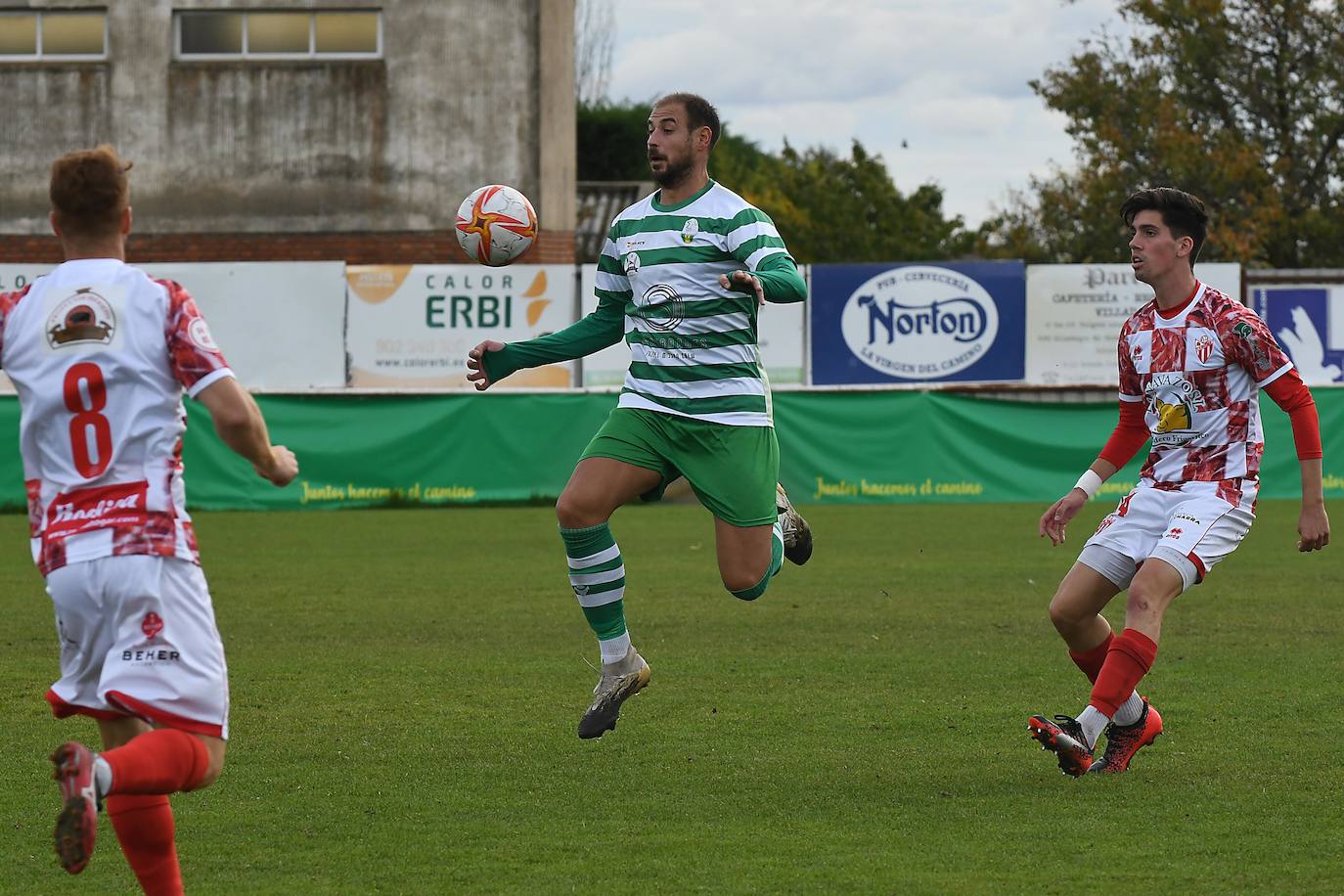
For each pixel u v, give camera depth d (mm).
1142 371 19594
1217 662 27031
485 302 62250
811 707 23219
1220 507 19031
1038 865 15117
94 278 12883
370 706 23344
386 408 61000
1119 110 125500
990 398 62312
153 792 12367
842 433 62125
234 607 34156
